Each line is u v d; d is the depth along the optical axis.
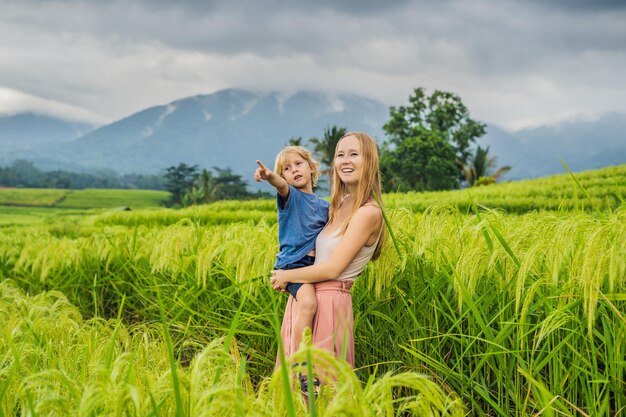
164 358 3.04
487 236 3.35
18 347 3.19
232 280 4.63
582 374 2.94
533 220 4.30
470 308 3.10
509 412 3.28
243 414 1.91
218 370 2.28
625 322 2.60
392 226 4.11
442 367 3.27
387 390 2.03
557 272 3.01
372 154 3.46
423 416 2.02
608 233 2.78
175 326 5.26
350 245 3.34
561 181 32.66
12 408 2.56
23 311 4.46
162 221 22.30
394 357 3.90
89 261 6.92
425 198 25.25
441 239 3.85
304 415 2.17
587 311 2.69
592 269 2.63
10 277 7.65
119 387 2.15
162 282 5.98
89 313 6.81
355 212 3.40
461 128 70.94
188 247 6.04
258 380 4.52
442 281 3.75
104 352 3.12
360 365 4.17
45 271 6.69
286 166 3.76
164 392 2.21
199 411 1.98
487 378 3.52
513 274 3.39
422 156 64.19
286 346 3.55
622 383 2.81
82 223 22.86
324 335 3.38
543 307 3.26
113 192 157.25
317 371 2.29
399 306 3.92
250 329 4.57
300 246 3.59
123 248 6.91
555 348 2.84
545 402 2.46
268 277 4.25
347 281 3.48
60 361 3.00
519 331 3.06
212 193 95.12
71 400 2.37
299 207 3.62
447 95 69.38
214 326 4.78
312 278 3.39
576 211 3.65
